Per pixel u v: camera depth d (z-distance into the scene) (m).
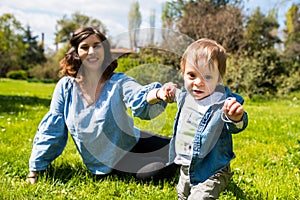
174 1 17.36
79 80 3.02
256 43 19.20
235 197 2.63
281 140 4.87
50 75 35.31
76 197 2.60
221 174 2.27
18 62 42.44
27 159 3.38
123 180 3.01
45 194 2.63
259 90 15.02
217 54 2.22
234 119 2.05
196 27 16.88
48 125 3.04
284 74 17.12
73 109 3.00
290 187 2.87
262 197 2.69
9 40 42.03
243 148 4.28
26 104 9.01
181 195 2.46
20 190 2.64
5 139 4.34
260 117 7.42
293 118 7.38
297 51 22.75
